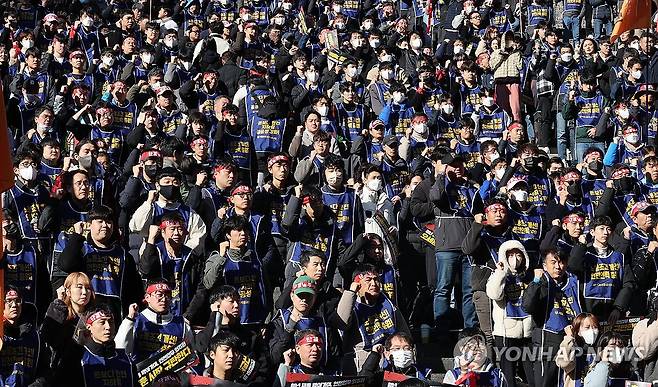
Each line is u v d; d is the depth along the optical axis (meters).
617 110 28.08
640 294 20.09
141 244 18.50
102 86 28.95
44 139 21.45
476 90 29.48
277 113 25.44
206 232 18.75
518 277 18.00
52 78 27.72
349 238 20.50
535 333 17.72
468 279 20.62
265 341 16.20
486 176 24.33
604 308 18.91
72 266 16.89
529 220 21.05
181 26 37.41
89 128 24.41
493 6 37.62
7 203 19.20
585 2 36.97
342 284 19.23
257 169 24.53
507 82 31.00
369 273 16.97
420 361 19.94
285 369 15.01
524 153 23.19
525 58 31.69
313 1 39.09
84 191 19.34
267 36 34.38
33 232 19.23
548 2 37.34
